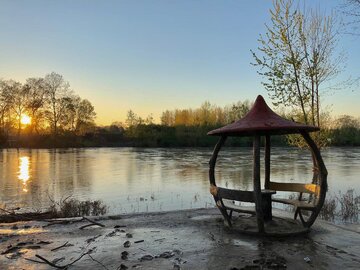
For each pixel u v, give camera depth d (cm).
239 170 2989
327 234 656
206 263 507
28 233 668
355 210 1287
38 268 492
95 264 506
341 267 494
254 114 670
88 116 9094
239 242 605
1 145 7900
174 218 788
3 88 8031
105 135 9181
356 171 2911
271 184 761
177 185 2164
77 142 8569
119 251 561
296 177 2536
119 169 3170
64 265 502
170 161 4119
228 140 7975
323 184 645
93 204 1365
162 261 516
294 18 1241
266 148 773
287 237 634
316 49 1258
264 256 534
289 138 1299
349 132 8025
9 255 542
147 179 2456
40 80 8325
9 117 8250
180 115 10912
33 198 1723
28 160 4288
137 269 486
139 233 664
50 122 8469
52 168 3269
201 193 1861
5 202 1612
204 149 7306
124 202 1622
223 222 745
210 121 9694
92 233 666
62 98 8512
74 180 2416
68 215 1184
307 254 545
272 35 1260
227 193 661
